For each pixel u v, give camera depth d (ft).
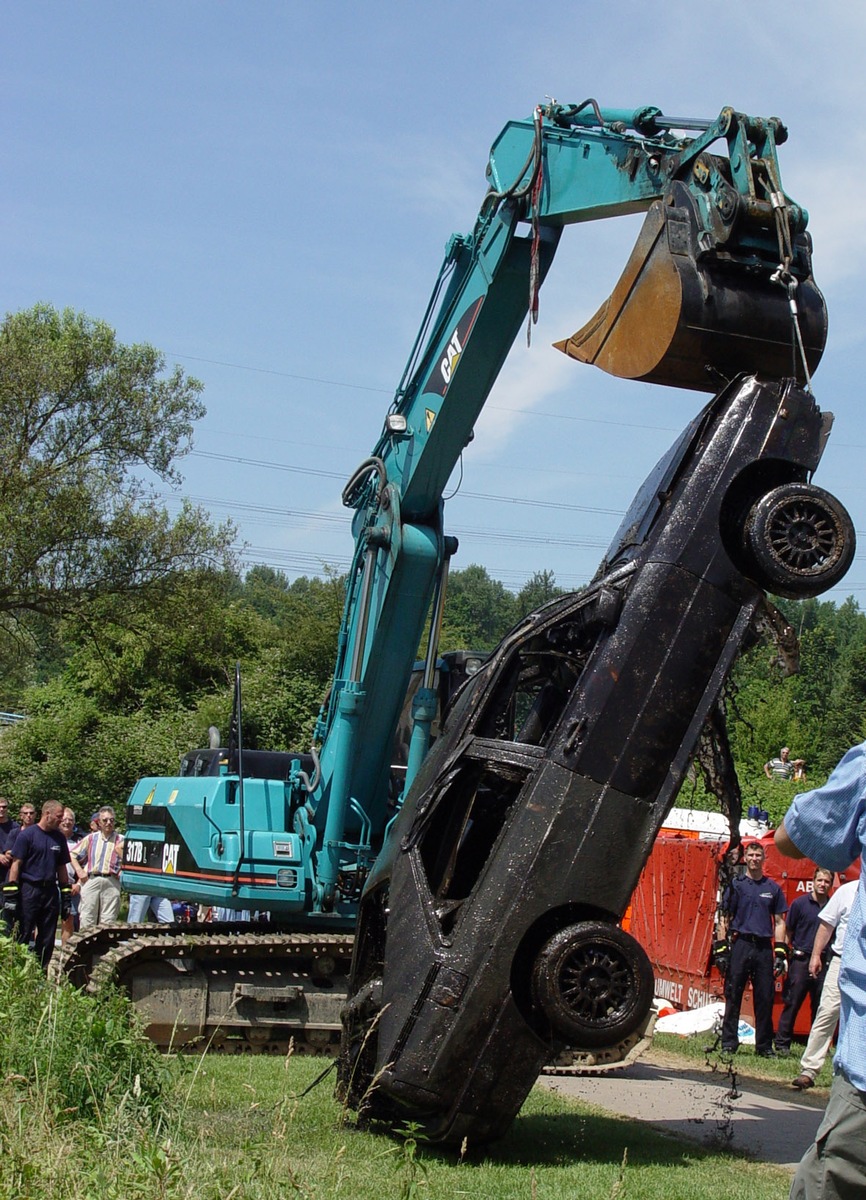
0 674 139.74
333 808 33.09
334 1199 16.85
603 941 20.16
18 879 43.19
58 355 104.53
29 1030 19.89
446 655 34.96
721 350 21.44
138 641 117.19
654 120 23.44
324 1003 33.32
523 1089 20.52
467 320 28.78
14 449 102.83
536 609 23.71
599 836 20.66
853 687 168.14
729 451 21.49
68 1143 15.61
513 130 27.37
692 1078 33.35
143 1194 14.02
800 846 12.26
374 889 24.16
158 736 114.11
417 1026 20.68
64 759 112.88
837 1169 11.09
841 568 20.61
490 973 20.39
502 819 23.53
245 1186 15.03
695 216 21.43
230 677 117.80
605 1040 19.97
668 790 20.97
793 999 38.63
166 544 106.42
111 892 47.03
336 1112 23.35
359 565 34.17
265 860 33.58
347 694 32.60
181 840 35.32
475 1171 20.34
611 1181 20.04
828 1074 34.81
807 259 20.95
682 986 47.50
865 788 11.82
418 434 30.91
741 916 37.96
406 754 36.06
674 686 21.12
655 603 21.29
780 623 21.52
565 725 21.18
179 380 109.81
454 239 29.09
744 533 20.99
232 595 132.36
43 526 101.40
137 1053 20.51
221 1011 32.83
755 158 20.98
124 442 106.83
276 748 110.63
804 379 21.91
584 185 25.12
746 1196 19.40
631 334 22.25
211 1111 21.50
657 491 22.36
